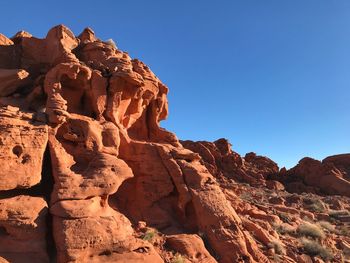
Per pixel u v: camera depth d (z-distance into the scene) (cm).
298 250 1688
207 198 1542
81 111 1596
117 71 1639
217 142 4353
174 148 1708
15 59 1816
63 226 1115
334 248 1867
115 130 1528
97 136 1444
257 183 3906
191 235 1415
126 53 1941
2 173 1133
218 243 1429
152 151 1625
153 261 1197
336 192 4031
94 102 1579
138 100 1741
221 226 1477
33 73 1784
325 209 3050
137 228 1391
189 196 1536
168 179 1585
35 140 1241
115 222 1212
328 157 4800
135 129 1803
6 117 1230
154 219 1495
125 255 1162
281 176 4444
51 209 1162
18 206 1112
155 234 1382
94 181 1259
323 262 1638
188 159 1702
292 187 4112
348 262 1717
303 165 4384
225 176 3925
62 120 1353
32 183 1188
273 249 1567
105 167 1327
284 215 2180
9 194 1185
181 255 1312
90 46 1780
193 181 1588
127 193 1555
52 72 1503
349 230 2347
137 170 1577
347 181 4081
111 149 1474
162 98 1898
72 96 1580
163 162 1617
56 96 1415
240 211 1967
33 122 1308
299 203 3148
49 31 1816
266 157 4741
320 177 4197
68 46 1759
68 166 1312
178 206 1560
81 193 1211
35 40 1852
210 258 1355
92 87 1583
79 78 1559
